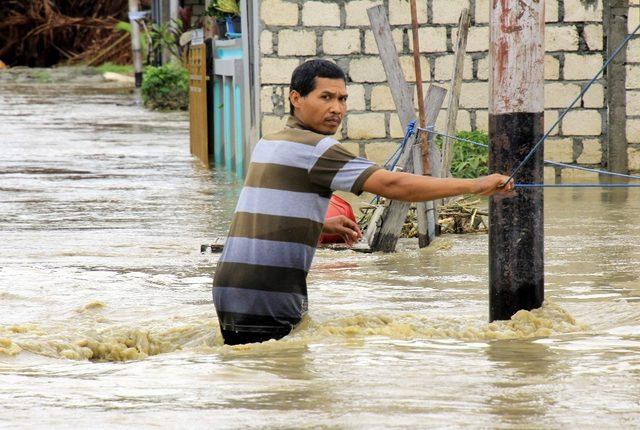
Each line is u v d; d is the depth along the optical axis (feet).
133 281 57.77
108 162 134.31
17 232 77.66
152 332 41.65
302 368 34.60
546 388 31.45
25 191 104.06
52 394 31.40
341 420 27.86
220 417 28.30
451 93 75.25
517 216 42.19
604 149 110.22
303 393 31.01
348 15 107.55
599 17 108.58
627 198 91.86
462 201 82.23
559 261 60.80
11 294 53.57
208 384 32.37
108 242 72.49
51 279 58.44
